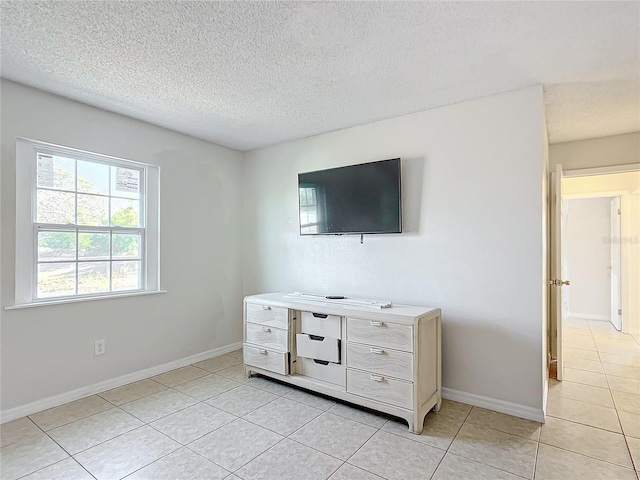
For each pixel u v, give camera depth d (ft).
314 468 6.27
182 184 11.72
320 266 11.71
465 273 9.04
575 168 12.07
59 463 6.39
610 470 6.19
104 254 9.89
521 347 8.29
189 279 11.92
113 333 9.88
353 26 5.92
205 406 8.72
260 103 9.22
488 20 5.75
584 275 19.57
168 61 7.09
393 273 10.16
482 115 8.83
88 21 5.76
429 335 8.22
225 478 5.99
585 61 7.07
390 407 7.84
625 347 13.99
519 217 8.36
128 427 7.68
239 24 5.86
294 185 12.43
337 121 10.55
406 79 7.87
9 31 6.03
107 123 9.73
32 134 8.32
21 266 8.29
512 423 7.91
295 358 9.72
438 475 6.07
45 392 8.57
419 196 9.73
